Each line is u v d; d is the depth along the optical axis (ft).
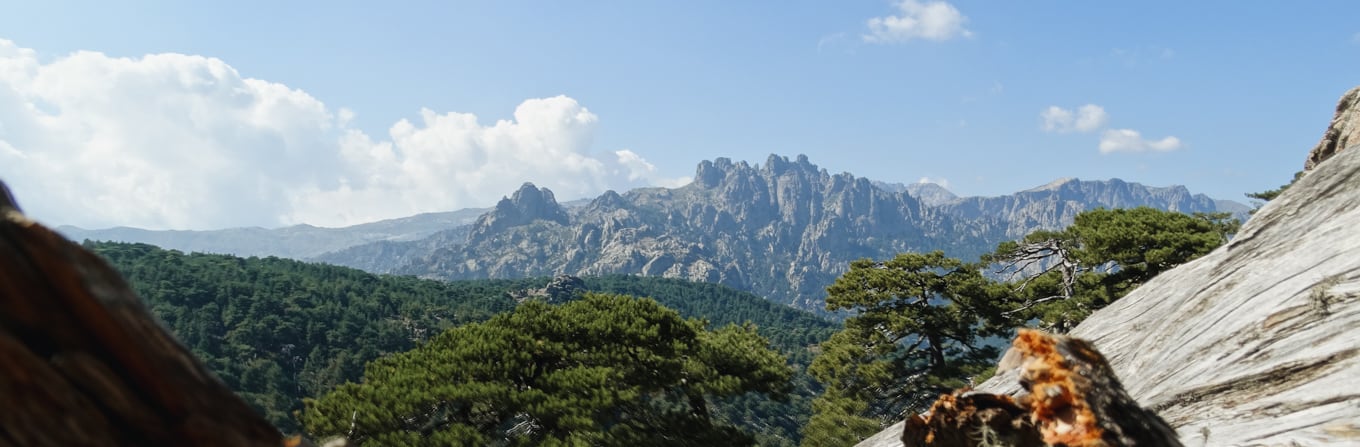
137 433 5.99
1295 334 27.45
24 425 5.23
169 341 6.54
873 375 146.00
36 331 5.62
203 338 499.10
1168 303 43.52
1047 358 11.80
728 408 465.06
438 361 80.64
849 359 152.66
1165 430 11.47
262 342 526.16
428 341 88.99
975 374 145.38
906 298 148.97
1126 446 10.42
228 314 540.52
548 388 75.66
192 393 6.44
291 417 439.22
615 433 75.00
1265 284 33.30
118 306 6.04
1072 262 148.66
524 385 79.30
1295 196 40.75
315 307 610.65
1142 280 129.49
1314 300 28.22
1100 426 10.61
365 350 549.95
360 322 612.29
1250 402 25.84
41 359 5.48
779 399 89.71
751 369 88.89
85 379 5.68
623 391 75.31
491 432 76.69
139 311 6.32
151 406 6.13
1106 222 142.00
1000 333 150.92
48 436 5.34
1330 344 25.21
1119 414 10.91
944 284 145.38
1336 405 21.98
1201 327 34.94
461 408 76.23
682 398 86.84
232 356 495.82
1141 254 129.18
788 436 485.15
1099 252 130.52
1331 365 24.21
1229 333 31.50
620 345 82.64
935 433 14.93
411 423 73.97
